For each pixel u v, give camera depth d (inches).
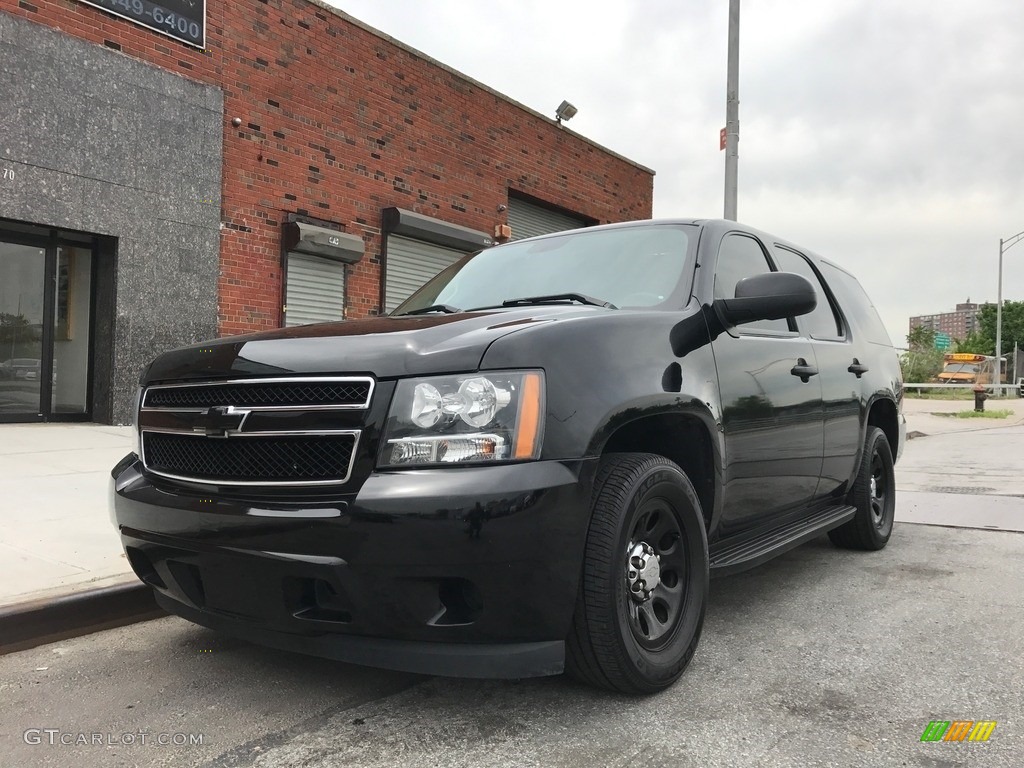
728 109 452.8
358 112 446.0
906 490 316.8
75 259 368.5
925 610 150.7
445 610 90.0
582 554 94.3
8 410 354.6
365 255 452.4
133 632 135.3
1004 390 1569.9
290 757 90.4
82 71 334.0
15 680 114.3
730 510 128.6
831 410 165.9
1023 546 210.2
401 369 92.2
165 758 90.6
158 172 359.9
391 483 88.2
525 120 569.9
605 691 107.6
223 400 101.4
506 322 103.6
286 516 90.4
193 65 371.2
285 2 407.5
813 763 89.0
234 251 389.1
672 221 147.3
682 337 118.2
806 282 120.0
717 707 104.1
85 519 188.2
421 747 92.6
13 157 316.5
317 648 94.1
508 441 90.2
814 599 158.6
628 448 121.1
